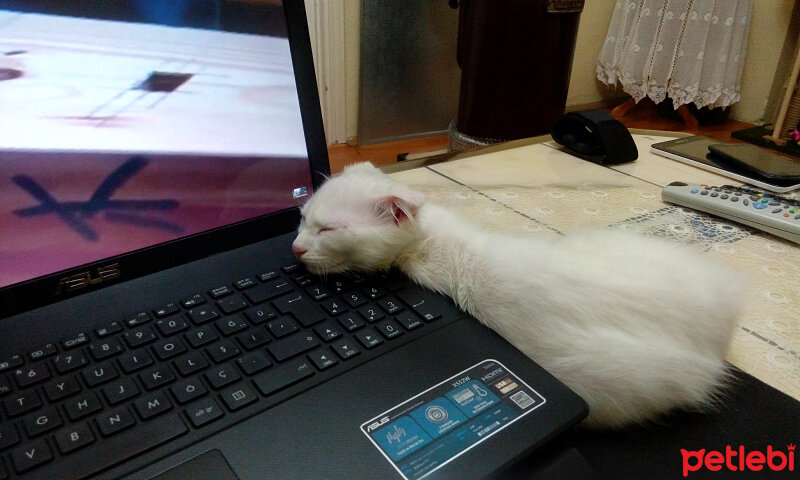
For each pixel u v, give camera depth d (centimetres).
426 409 29
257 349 32
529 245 47
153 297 36
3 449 25
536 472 29
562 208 66
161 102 38
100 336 32
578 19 122
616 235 51
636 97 200
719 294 42
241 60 41
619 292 41
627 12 191
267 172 44
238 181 42
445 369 32
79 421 27
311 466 26
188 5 38
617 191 71
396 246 47
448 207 59
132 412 27
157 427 27
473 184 72
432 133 181
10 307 33
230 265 40
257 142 43
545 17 114
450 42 169
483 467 27
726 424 34
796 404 36
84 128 35
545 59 120
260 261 42
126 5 36
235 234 42
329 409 29
